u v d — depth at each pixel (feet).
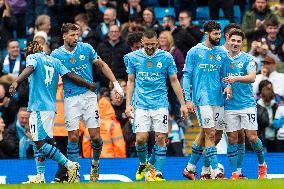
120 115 154.51
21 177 136.26
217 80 130.62
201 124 130.00
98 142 129.59
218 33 129.39
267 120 153.99
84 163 138.62
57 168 137.90
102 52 169.07
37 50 124.06
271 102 154.92
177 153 156.15
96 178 131.23
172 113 163.02
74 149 129.18
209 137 129.70
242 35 131.03
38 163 124.98
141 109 129.08
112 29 168.66
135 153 152.46
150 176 129.39
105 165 138.31
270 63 164.14
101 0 188.44
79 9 187.01
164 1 206.08
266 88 154.71
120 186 107.45
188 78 130.21
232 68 131.13
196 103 130.31
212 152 128.98
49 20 178.81
